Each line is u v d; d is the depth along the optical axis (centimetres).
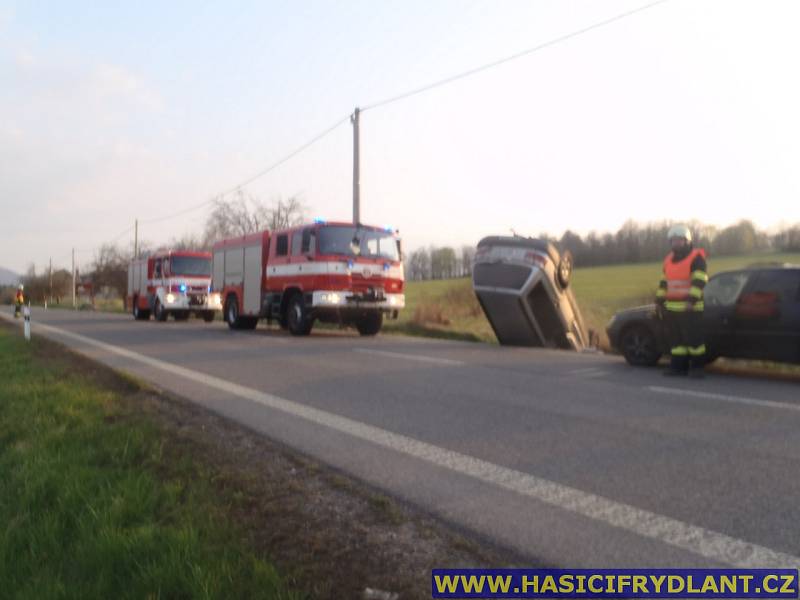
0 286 11750
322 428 649
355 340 1634
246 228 4425
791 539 374
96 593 323
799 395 784
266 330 2048
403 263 1753
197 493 457
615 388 838
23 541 390
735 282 977
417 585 330
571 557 360
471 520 411
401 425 653
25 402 793
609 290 3525
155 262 2908
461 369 1026
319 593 320
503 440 589
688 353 932
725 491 449
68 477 488
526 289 1409
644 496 443
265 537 388
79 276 8362
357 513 426
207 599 306
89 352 1369
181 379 973
